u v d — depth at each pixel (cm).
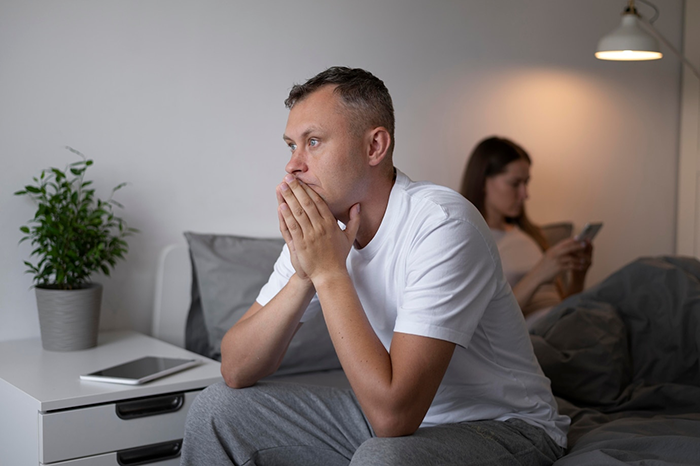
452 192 131
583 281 297
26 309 208
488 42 298
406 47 276
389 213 131
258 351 133
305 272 129
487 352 134
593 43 331
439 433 120
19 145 203
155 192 225
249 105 241
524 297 275
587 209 338
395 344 117
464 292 119
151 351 194
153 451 161
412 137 280
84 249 197
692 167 358
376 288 134
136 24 219
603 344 182
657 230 362
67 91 209
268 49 244
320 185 127
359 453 110
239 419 132
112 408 154
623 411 171
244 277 213
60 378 165
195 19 229
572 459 123
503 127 306
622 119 345
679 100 362
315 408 138
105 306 219
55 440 147
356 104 127
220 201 237
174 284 226
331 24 257
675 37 358
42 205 191
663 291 194
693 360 180
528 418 135
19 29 202
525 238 291
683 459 122
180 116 228
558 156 326
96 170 214
